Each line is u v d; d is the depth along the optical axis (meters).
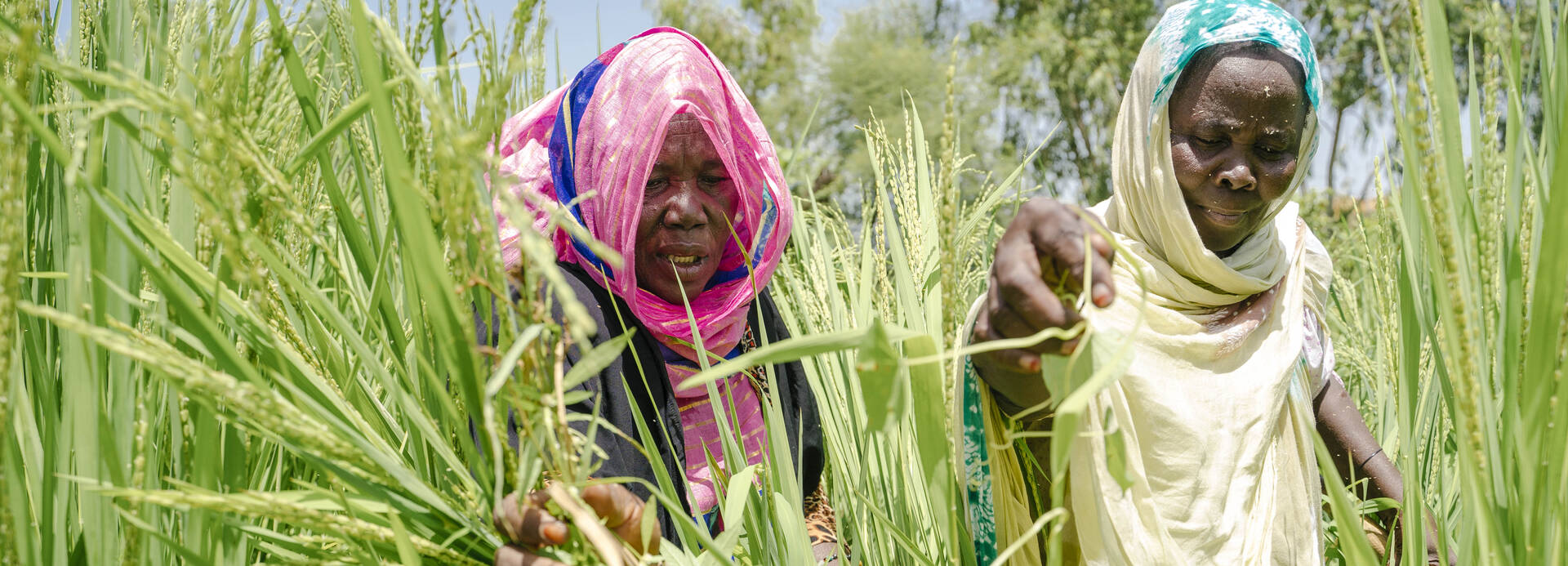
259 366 1.01
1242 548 1.24
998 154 14.06
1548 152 0.88
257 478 1.02
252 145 0.77
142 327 0.91
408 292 0.96
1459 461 0.90
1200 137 1.27
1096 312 1.24
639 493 1.46
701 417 1.67
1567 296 0.79
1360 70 12.70
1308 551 1.31
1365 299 2.50
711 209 1.62
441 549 0.88
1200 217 1.31
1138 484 1.17
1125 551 1.15
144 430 0.81
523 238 0.60
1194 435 1.22
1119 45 16.03
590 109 1.59
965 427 1.22
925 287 1.48
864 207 1.84
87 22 1.08
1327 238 3.31
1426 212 0.84
